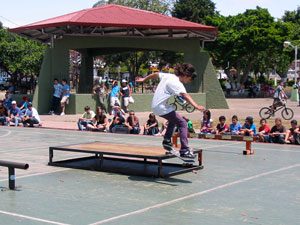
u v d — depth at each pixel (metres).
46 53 25.80
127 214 5.94
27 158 10.48
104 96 25.33
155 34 30.09
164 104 7.73
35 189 7.38
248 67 52.12
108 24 25.22
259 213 6.00
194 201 6.62
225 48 48.75
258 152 11.58
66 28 25.34
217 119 22.28
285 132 13.72
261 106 31.44
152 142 13.65
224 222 5.60
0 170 8.98
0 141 13.96
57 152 11.48
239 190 7.32
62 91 25.22
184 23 26.95
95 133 16.55
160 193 7.11
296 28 55.91
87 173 8.69
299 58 56.12
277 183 7.85
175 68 7.84
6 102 21.23
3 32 43.91
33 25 25.31
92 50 33.69
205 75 28.41
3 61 42.25
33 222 5.59
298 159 10.45
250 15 49.34
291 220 5.68
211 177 8.34
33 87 41.81
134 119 16.86
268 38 46.91
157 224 5.52
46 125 20.30
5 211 6.08
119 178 8.23
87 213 5.99
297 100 37.69
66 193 7.12
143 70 59.94
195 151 8.88
